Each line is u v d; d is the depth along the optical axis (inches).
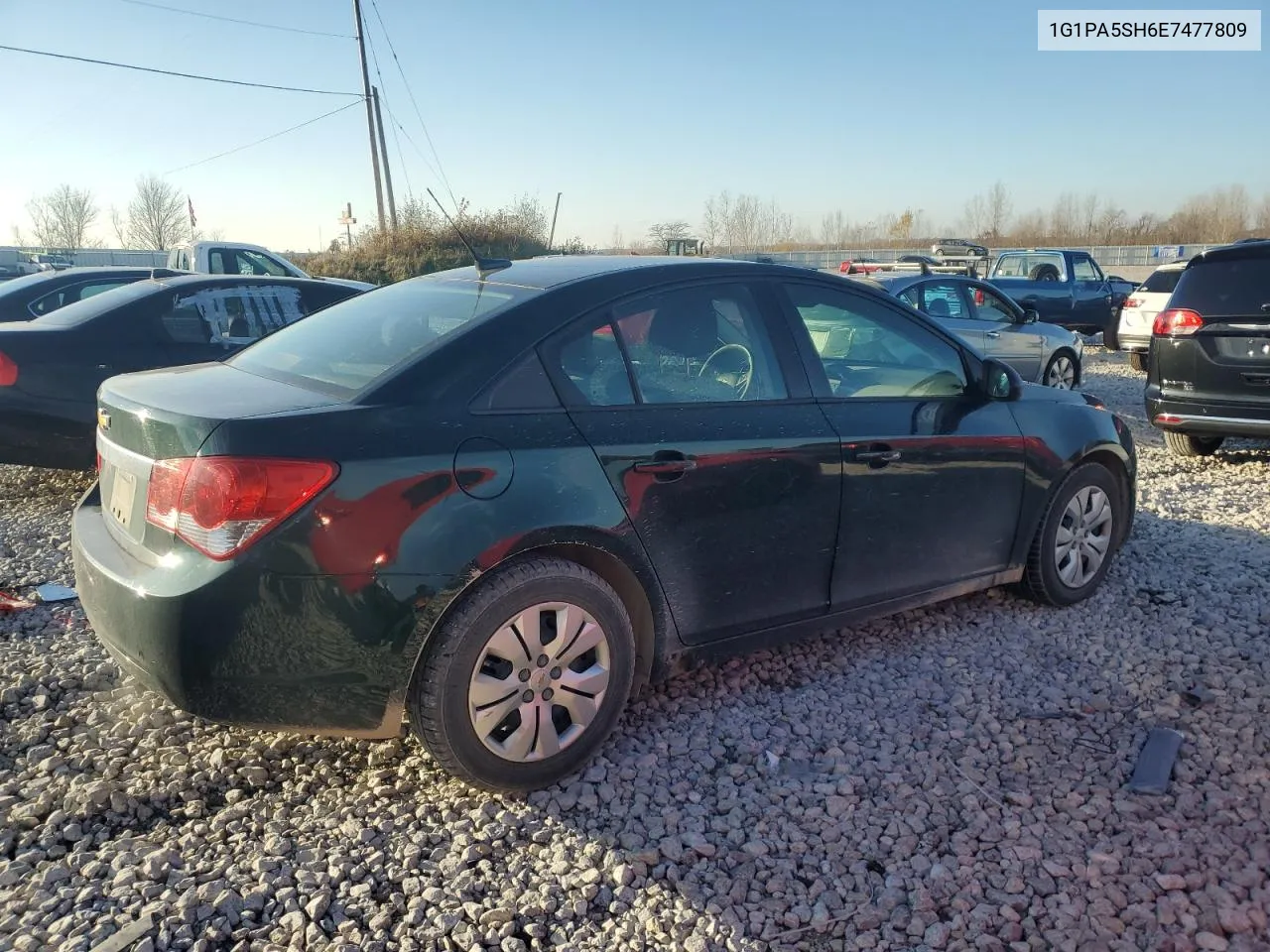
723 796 121.5
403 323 132.4
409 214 1230.9
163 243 2279.8
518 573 115.4
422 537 109.0
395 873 105.7
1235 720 139.1
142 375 138.9
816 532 142.7
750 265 147.5
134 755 127.6
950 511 159.5
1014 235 2662.4
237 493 103.3
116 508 122.6
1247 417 293.1
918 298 418.6
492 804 118.3
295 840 111.0
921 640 169.2
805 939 98.3
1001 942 97.8
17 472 282.0
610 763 128.8
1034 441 170.7
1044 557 177.2
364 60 1197.1
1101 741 135.2
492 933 97.7
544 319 125.3
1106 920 100.0
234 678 105.7
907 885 106.0
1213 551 216.7
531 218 1240.8
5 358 233.9
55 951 92.8
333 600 105.9
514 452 115.9
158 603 104.7
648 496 125.1
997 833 114.3
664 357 133.7
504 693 116.4
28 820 113.0
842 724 140.2
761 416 137.9
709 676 154.3
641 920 100.3
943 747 133.6
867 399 151.6
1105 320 713.0
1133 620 178.4
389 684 110.4
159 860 105.7
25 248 2017.7
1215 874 106.4
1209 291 299.7
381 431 109.7
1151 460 329.1
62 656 154.5
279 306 287.3
